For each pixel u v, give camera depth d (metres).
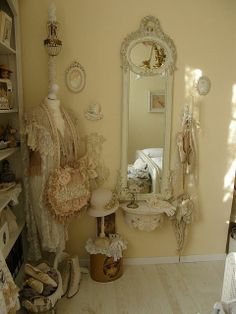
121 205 2.24
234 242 2.46
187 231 2.47
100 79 2.12
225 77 2.23
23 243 2.18
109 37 2.06
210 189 2.43
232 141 2.36
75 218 2.29
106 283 2.22
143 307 1.98
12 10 1.85
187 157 2.28
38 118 1.80
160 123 2.22
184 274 2.36
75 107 2.14
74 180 1.93
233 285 1.37
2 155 1.71
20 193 2.07
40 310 1.67
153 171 2.29
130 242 2.44
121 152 2.23
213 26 2.14
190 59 2.17
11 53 1.94
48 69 2.02
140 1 2.04
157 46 2.11
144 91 2.15
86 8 2.01
